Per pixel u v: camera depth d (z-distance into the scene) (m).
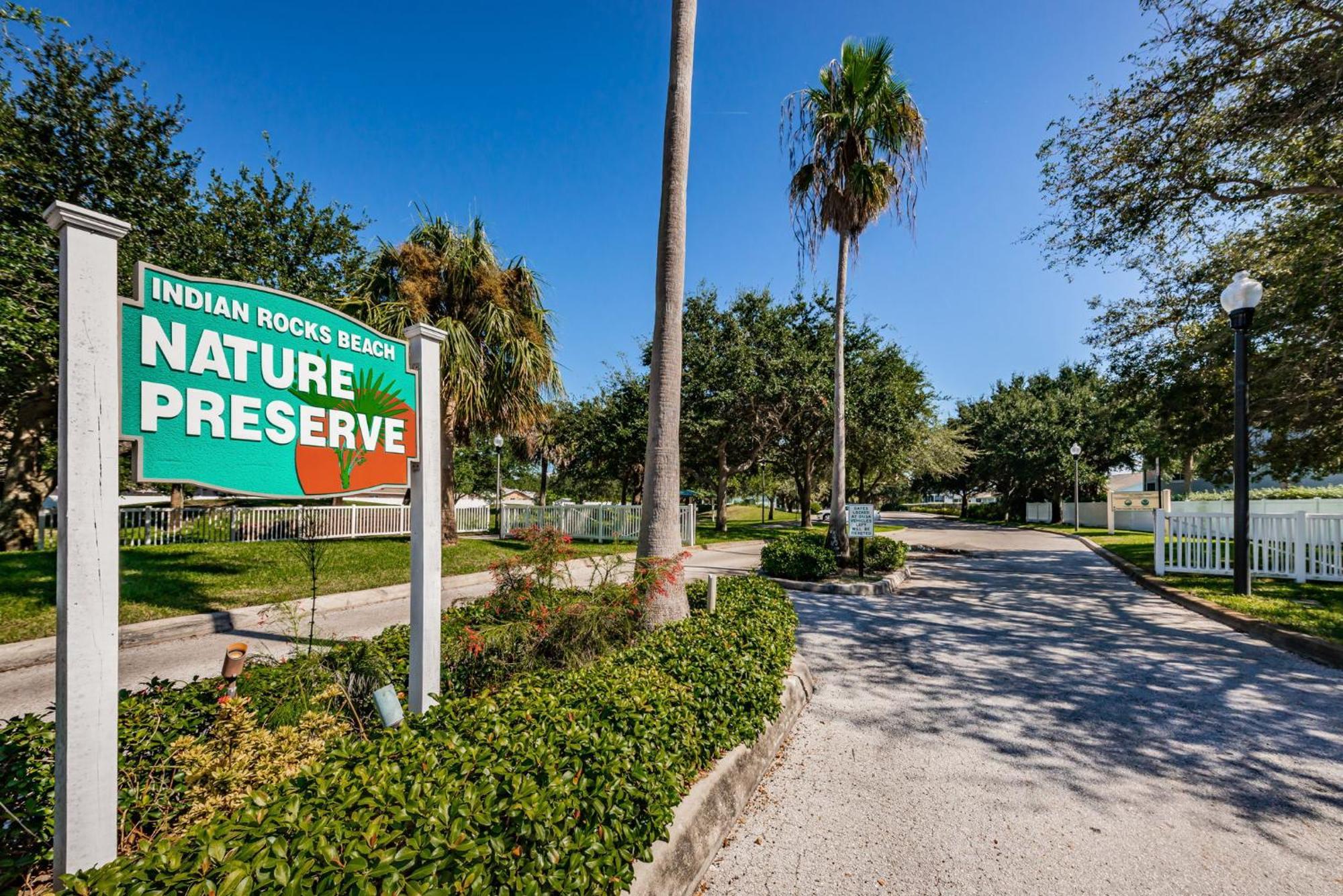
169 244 10.34
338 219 13.61
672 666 3.35
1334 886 2.37
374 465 2.79
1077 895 2.31
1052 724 4.03
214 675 5.04
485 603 4.44
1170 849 2.62
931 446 24.84
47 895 1.64
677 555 5.11
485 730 2.18
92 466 1.75
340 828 1.42
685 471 24.92
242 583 8.47
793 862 2.52
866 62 10.34
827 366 19.61
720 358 19.59
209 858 1.34
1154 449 17.08
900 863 2.52
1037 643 6.16
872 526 10.12
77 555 1.70
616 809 1.88
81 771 1.69
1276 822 2.84
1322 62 7.11
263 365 2.38
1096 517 28.98
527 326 12.52
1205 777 3.28
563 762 1.95
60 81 9.17
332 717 2.57
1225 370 11.30
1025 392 39.28
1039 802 3.02
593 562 5.22
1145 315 12.31
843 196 11.16
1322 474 12.17
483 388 11.84
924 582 10.66
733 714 3.16
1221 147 8.60
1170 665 5.36
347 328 2.72
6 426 11.65
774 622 4.78
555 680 3.01
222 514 13.44
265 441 2.37
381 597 8.53
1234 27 7.57
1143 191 9.08
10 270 8.15
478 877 1.41
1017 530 28.27
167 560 9.10
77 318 1.73
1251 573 9.63
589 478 26.83
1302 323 9.70
